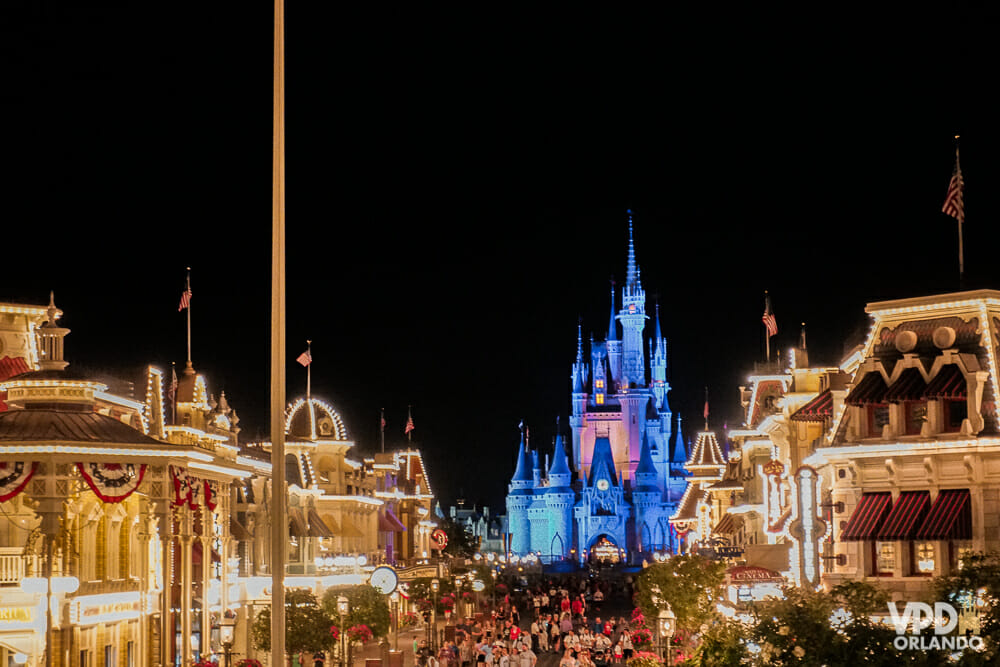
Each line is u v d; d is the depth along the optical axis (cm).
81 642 4512
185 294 6488
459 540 18238
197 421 6322
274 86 2927
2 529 4681
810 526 4784
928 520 4672
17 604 4369
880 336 5078
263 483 7425
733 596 5678
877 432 4978
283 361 2878
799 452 6319
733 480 9262
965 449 4659
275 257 2895
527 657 6231
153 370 5809
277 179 2905
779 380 8019
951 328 4872
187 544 5288
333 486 9156
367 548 10131
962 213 4966
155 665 5162
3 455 4288
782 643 3203
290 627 5825
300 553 7819
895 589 4747
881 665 3055
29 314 5362
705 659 3844
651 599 6700
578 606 10019
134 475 4544
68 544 4528
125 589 5038
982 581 3241
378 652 8388
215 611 6028
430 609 8944
